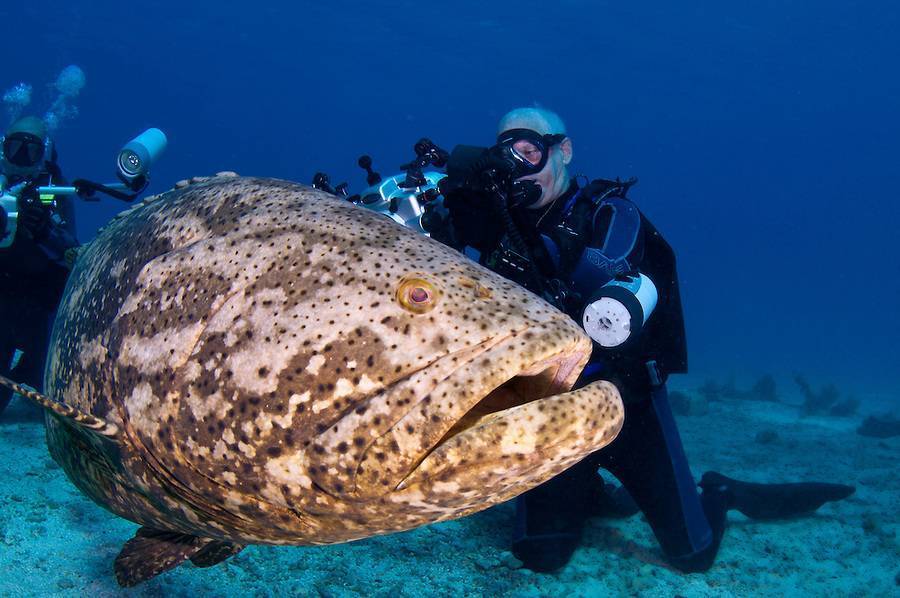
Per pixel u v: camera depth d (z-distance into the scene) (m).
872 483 7.00
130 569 2.49
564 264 3.52
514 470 1.59
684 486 4.56
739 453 8.31
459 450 1.58
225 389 1.73
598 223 3.68
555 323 1.75
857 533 5.40
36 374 6.27
